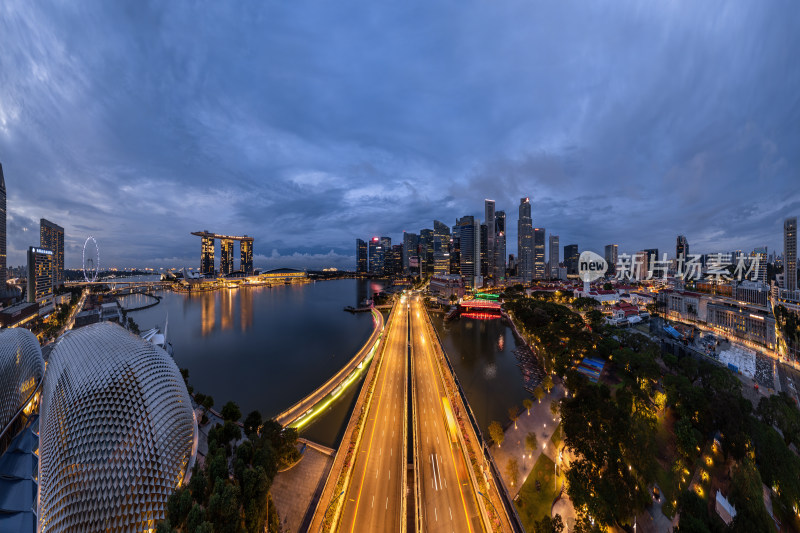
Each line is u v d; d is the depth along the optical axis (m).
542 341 152.88
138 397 58.41
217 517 50.91
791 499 60.22
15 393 79.56
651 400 97.94
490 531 56.12
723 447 75.06
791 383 117.88
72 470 50.66
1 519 55.44
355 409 98.50
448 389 114.81
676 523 59.88
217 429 77.12
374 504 62.59
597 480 61.28
